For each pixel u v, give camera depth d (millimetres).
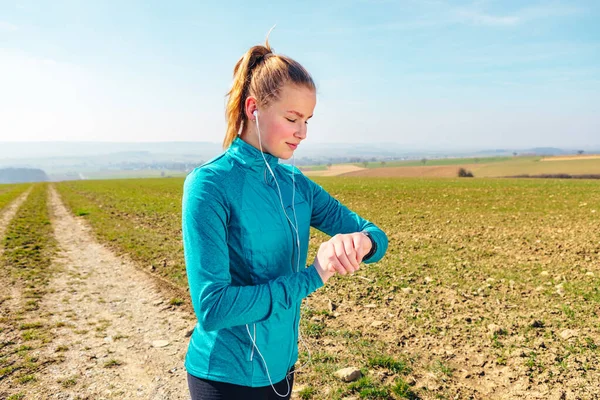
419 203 22406
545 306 6113
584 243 10633
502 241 11398
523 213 17297
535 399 3826
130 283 8047
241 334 1396
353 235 1354
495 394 3959
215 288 1199
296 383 4184
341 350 4848
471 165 109438
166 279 8203
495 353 4703
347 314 5980
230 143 1453
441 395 3943
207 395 1413
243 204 1329
